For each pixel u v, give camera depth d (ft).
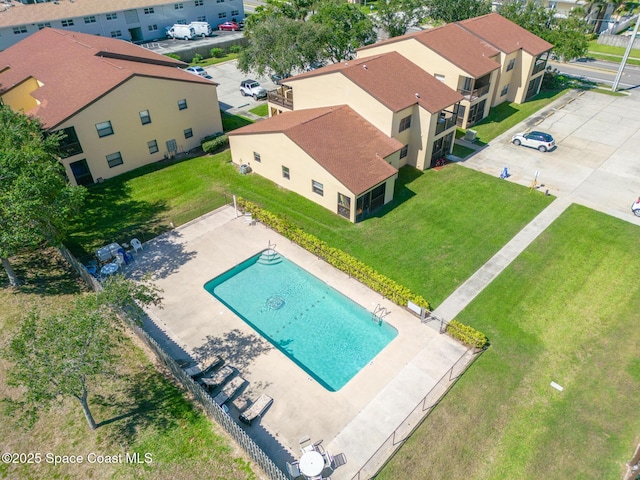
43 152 80.33
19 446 55.62
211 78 183.21
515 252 89.66
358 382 64.69
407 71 119.34
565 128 138.21
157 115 117.39
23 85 123.65
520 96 155.33
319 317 77.10
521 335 72.13
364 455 55.62
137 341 69.87
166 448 55.16
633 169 116.47
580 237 93.50
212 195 108.58
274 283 84.23
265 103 160.04
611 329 73.10
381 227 96.63
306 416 60.13
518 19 169.37
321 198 101.91
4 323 71.97
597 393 63.26
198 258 88.74
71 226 97.30
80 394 53.47
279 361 67.87
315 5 172.96
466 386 64.08
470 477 53.62
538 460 55.36
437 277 83.71
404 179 114.01
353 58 164.96
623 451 56.39
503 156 123.95
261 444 56.70
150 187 111.45
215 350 69.51
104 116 107.04
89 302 55.11
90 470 53.11
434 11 179.11
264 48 143.64
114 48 136.26
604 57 200.95
